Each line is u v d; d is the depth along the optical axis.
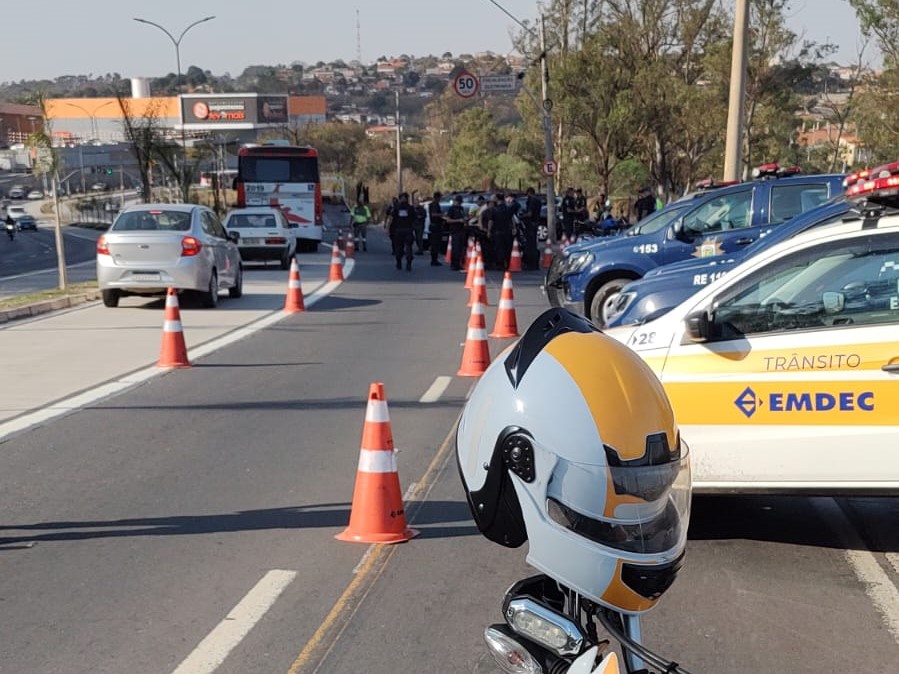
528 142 52.38
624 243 14.84
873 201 5.90
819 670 4.68
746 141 42.94
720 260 10.64
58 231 21.61
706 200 14.65
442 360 13.24
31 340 14.83
